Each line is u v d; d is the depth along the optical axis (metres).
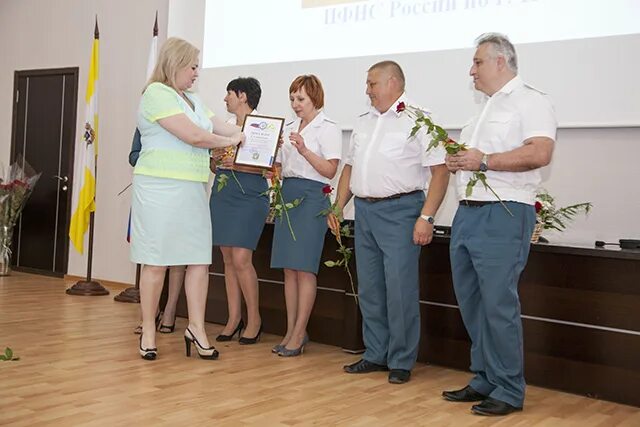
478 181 2.75
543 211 3.44
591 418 2.80
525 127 2.68
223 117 5.16
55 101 6.82
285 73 4.84
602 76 3.66
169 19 5.50
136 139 3.70
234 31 5.11
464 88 4.11
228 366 3.36
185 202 3.34
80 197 5.81
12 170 6.42
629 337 3.06
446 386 3.19
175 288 4.12
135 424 2.42
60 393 2.76
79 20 6.67
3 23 7.25
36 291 5.69
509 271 2.70
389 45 4.38
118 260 6.34
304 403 2.79
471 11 4.08
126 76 6.31
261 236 4.33
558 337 3.25
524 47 3.88
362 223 3.31
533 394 3.14
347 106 4.56
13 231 7.02
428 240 3.10
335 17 4.62
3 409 2.53
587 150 3.77
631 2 3.59
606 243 3.62
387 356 3.38
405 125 3.19
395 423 2.59
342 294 4.00
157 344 3.77
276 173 3.75
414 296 3.24
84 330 4.08
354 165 3.34
